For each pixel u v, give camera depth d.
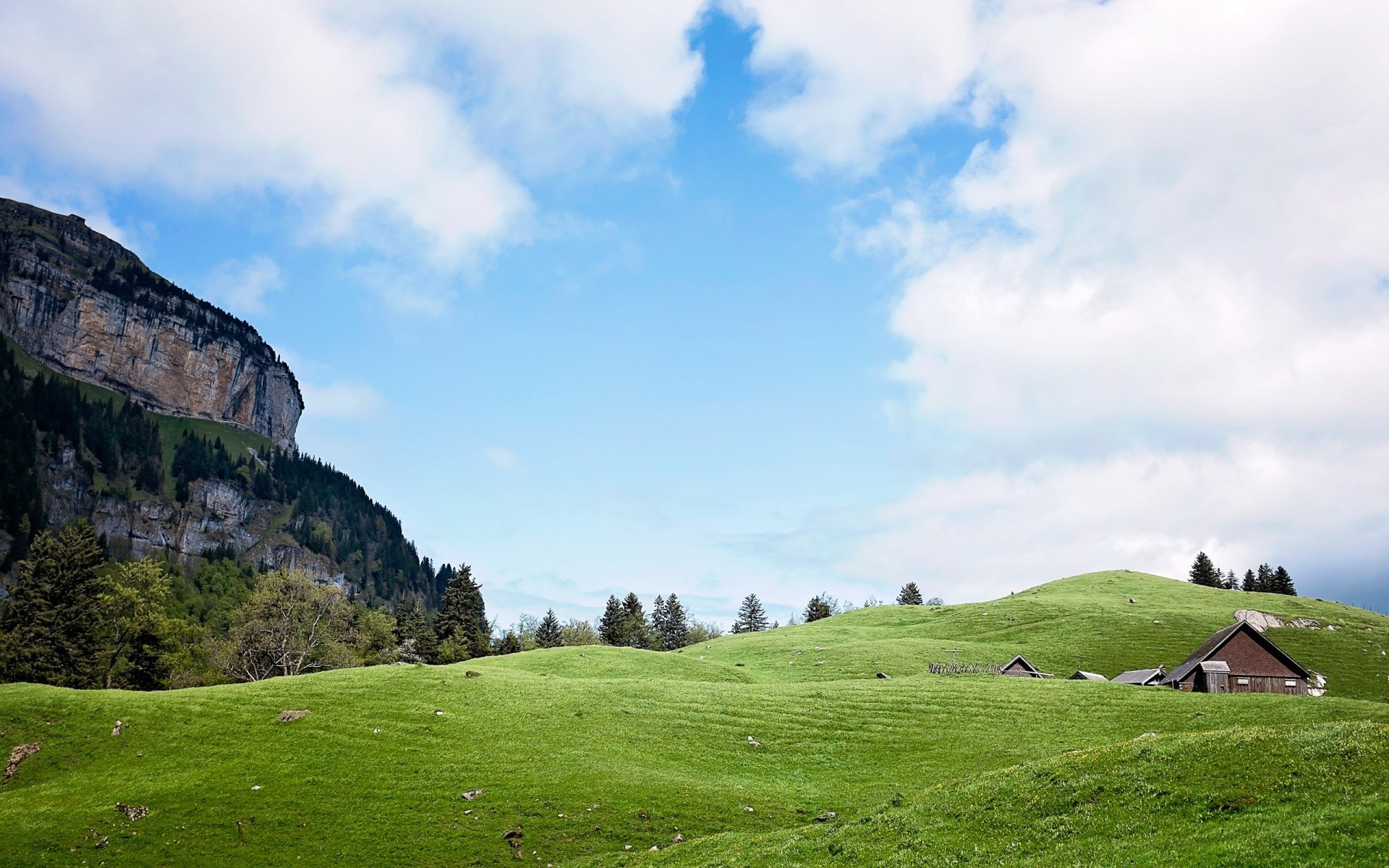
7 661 101.00
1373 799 30.05
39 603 105.31
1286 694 74.62
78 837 50.12
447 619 163.62
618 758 61.94
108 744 62.84
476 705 72.12
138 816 52.28
